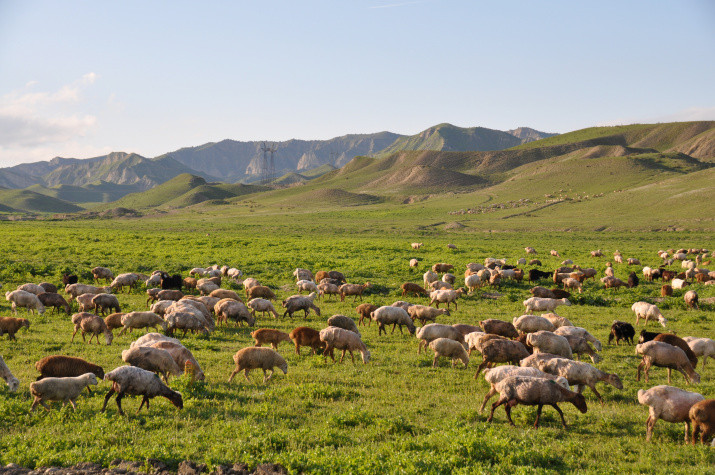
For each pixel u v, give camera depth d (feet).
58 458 32.91
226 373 56.95
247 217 593.83
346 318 76.28
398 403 48.60
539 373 46.52
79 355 61.31
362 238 326.85
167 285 119.44
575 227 400.26
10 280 125.90
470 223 458.50
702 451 37.58
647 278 158.81
